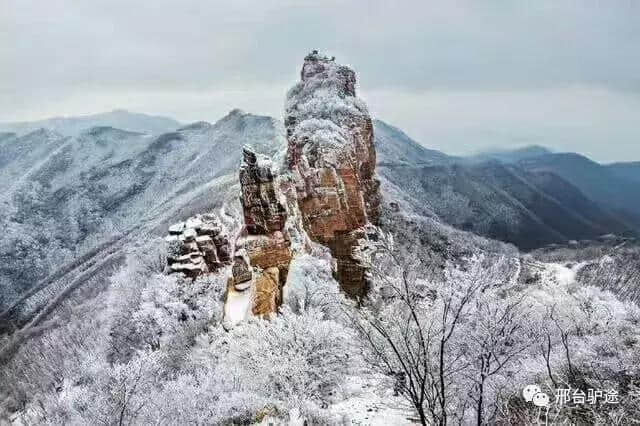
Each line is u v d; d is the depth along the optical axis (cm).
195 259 3250
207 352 2128
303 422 1348
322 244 4588
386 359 966
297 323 1880
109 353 3100
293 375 1680
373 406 1509
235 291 2581
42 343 5091
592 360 1364
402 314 1027
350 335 1734
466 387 1091
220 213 4569
